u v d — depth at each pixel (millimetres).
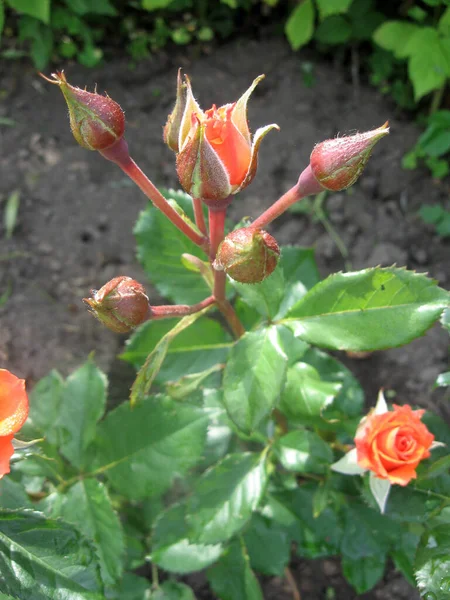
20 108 526
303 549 307
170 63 560
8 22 560
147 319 205
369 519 302
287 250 321
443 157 511
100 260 461
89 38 542
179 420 282
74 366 422
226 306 235
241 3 566
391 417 227
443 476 245
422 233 483
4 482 263
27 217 477
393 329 217
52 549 201
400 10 545
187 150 173
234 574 312
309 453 267
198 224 218
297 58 561
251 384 218
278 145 510
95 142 186
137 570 372
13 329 436
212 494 272
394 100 545
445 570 216
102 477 360
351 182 190
